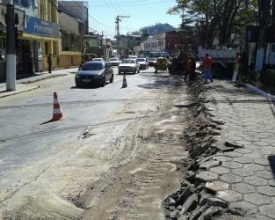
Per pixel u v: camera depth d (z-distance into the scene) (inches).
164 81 1129.4
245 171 250.4
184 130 426.3
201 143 339.9
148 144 368.5
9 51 831.1
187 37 2129.7
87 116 519.2
